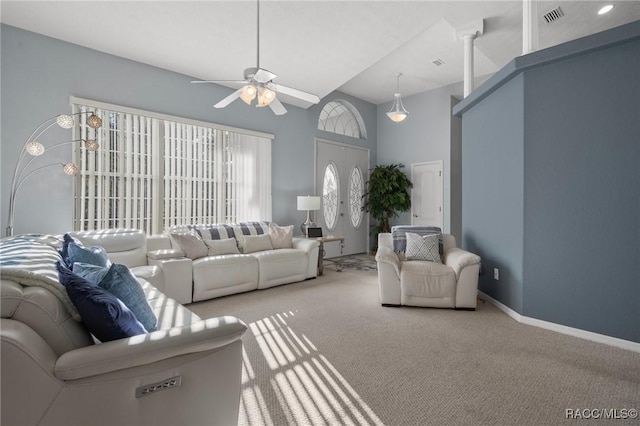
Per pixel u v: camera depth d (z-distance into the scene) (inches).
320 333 105.4
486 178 138.9
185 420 48.4
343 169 267.9
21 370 37.3
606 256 96.9
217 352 51.3
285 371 81.1
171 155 166.7
